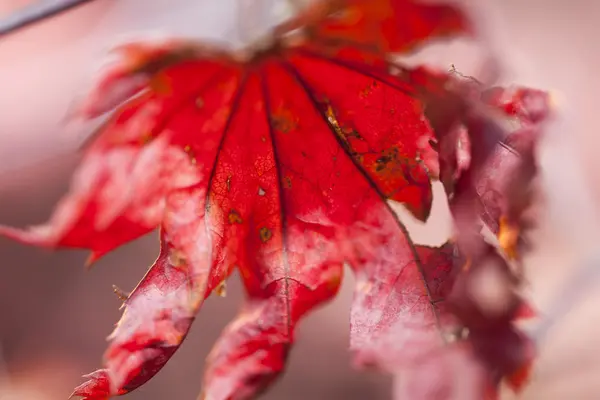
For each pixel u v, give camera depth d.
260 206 0.25
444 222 0.26
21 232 0.28
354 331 0.24
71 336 0.50
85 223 0.28
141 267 0.52
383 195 0.25
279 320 0.25
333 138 0.25
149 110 0.26
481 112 0.24
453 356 0.24
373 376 0.44
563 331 0.36
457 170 0.24
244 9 0.27
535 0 0.41
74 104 0.27
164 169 0.26
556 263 0.35
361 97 0.25
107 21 0.60
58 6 0.27
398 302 0.24
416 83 0.25
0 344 0.50
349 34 0.26
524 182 0.24
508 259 0.24
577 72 0.39
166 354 0.24
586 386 0.35
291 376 0.44
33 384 0.47
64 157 0.57
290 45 0.26
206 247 0.25
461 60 0.28
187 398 0.44
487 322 0.24
